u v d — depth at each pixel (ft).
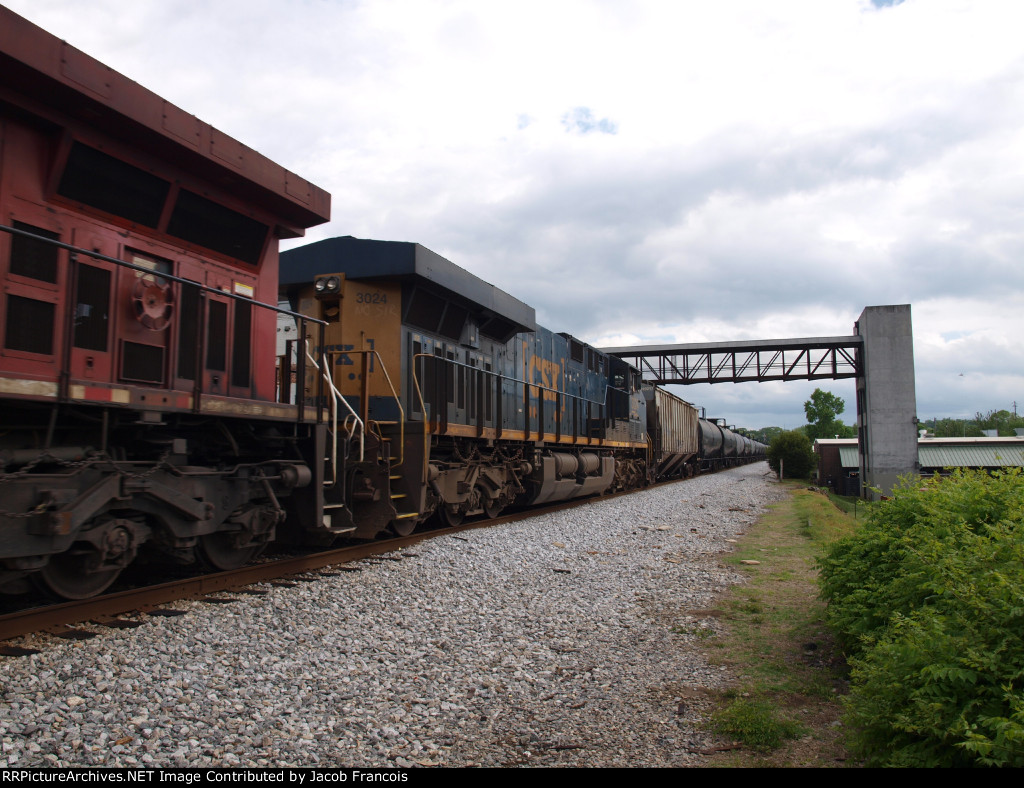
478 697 15.21
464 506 39.45
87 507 17.10
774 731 13.39
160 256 21.09
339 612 20.26
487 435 41.29
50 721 12.24
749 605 23.56
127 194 19.79
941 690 10.80
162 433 20.97
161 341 20.77
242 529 23.44
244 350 24.22
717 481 102.73
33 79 16.24
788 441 137.80
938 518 17.02
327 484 26.81
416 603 21.93
